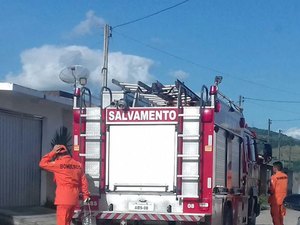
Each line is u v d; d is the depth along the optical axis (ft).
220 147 42.98
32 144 63.57
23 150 61.82
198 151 38.65
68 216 38.34
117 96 40.60
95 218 39.88
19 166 60.95
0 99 56.34
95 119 40.47
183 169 38.86
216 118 40.47
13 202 59.72
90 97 41.24
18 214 55.36
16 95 56.54
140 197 39.47
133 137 39.88
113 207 39.83
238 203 50.85
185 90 40.83
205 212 38.47
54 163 38.11
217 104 39.50
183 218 38.63
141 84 42.16
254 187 60.80
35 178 63.98
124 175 39.83
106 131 40.24
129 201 39.60
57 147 38.60
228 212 45.98
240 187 52.21
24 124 62.13
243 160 53.52
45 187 65.05
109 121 40.24
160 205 39.17
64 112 69.87
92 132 40.45
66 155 38.60
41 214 57.88
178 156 38.83
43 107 64.69
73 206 38.32
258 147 66.69
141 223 39.86
